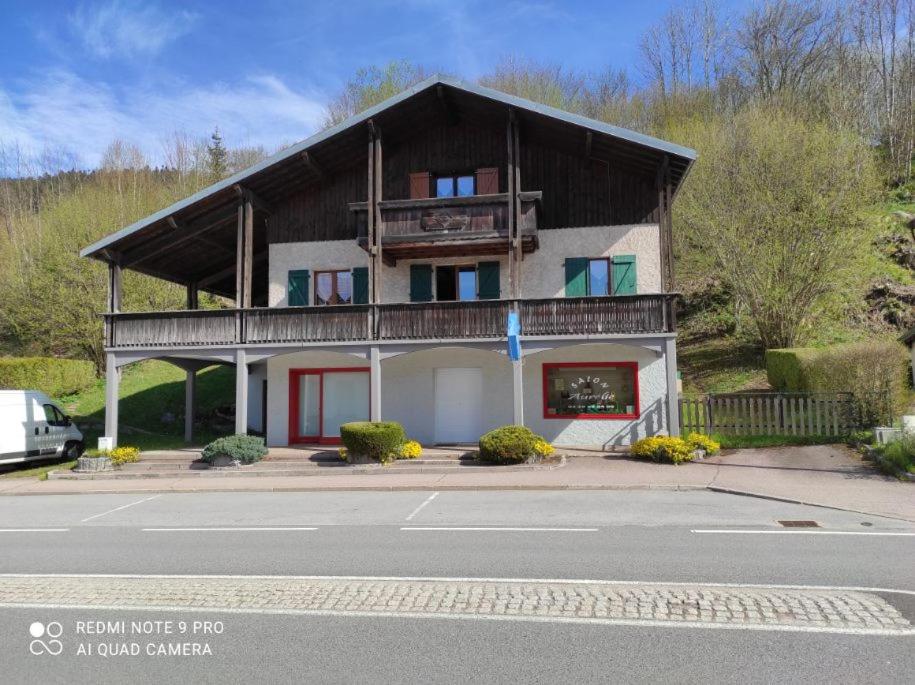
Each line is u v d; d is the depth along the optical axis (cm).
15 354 3556
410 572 689
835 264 2105
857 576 641
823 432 1616
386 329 1728
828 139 2225
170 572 724
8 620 572
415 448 1648
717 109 3850
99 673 458
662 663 445
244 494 1345
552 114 1669
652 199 1864
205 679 441
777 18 3953
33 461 1983
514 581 645
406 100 1764
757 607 552
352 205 1820
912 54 3878
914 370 1994
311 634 515
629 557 729
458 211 1761
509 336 1591
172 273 2209
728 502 1078
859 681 415
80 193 3897
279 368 2009
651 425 1792
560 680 421
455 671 438
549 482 1295
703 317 2931
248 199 1880
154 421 2572
